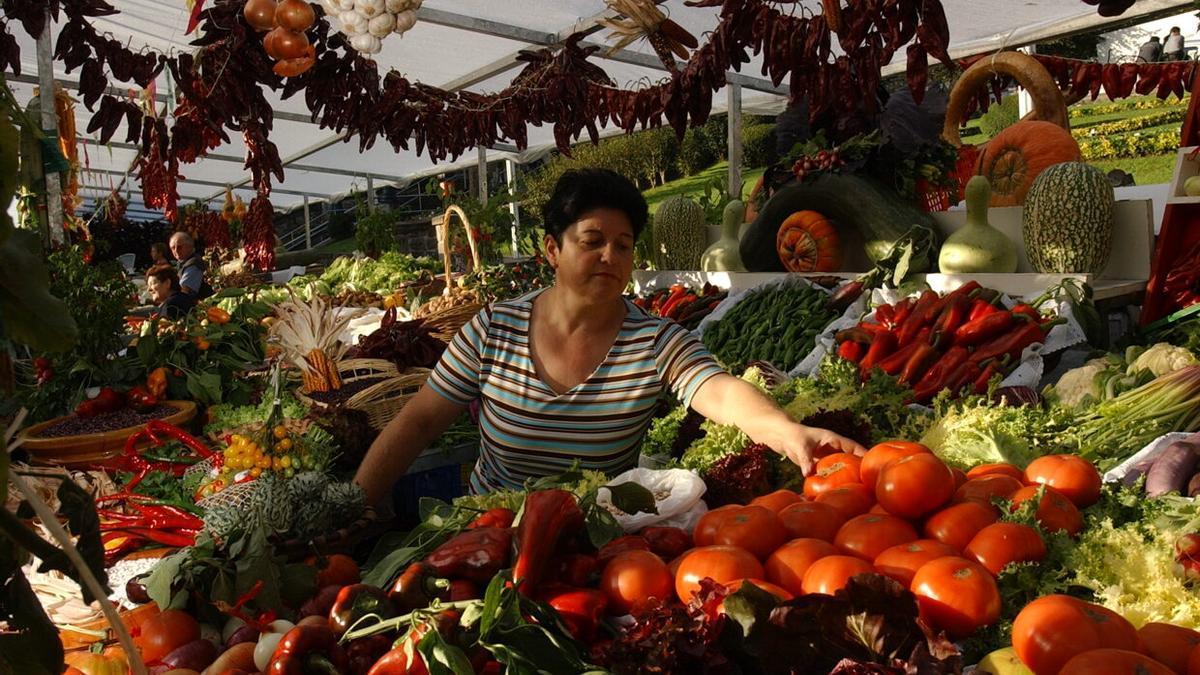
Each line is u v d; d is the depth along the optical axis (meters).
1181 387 2.81
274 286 10.23
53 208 5.36
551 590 1.48
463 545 1.51
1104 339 4.35
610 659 1.24
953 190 5.43
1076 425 2.83
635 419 2.54
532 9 6.32
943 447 2.52
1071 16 6.19
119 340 4.81
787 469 2.34
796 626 1.23
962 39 6.86
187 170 15.82
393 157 14.12
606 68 7.99
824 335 4.38
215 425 4.20
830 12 2.96
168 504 2.41
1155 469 2.23
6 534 0.72
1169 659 1.23
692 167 18.69
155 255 8.35
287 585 1.69
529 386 2.53
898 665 1.17
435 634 1.23
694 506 1.98
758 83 7.95
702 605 1.31
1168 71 6.12
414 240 16.53
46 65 5.32
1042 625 1.23
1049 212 4.36
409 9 3.96
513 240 11.91
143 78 5.04
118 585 2.02
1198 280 4.31
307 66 3.71
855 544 1.60
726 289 5.79
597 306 2.43
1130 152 10.41
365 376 4.35
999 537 1.55
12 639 0.78
